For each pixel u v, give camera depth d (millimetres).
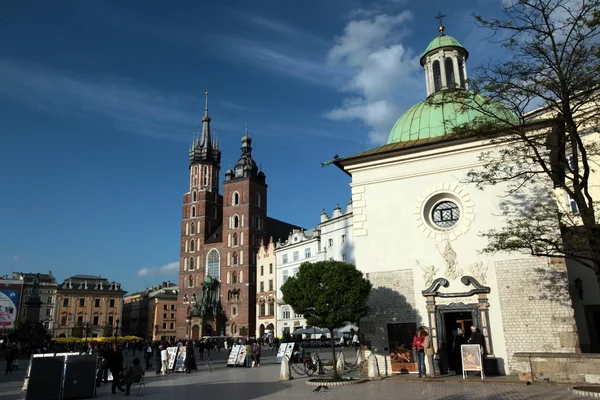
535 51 16625
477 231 22141
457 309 21594
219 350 72562
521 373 18375
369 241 24328
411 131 26234
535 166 21688
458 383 18812
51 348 58500
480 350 19438
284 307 89750
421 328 21219
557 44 16438
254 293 107250
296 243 86625
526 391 16219
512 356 20234
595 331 23219
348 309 21219
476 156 23016
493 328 20797
